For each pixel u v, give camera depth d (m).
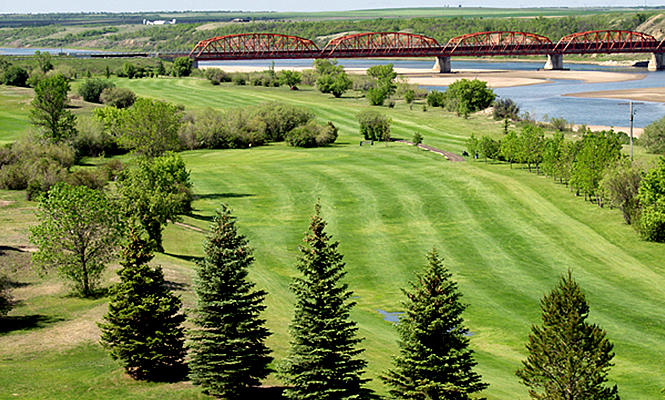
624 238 66.75
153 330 30.20
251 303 28.83
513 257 62.41
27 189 77.25
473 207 79.00
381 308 50.34
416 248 65.38
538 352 25.02
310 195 86.06
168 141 97.44
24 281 45.75
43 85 107.88
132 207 55.25
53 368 31.61
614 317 47.78
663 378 37.22
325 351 26.72
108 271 48.62
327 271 27.56
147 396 28.17
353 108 176.88
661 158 64.81
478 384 26.42
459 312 26.33
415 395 26.14
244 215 76.88
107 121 122.75
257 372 29.02
